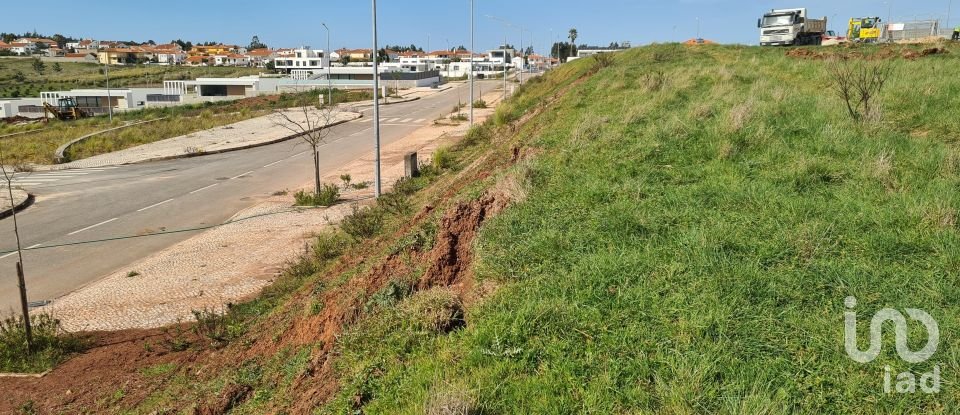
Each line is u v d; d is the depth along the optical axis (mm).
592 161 9258
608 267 5445
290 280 10148
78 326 9398
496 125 25078
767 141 9477
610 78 22922
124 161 27859
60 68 148875
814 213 6477
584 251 5996
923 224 5977
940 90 12945
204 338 8227
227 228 15367
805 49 30234
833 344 4156
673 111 12969
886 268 5168
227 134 36938
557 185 8164
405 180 17453
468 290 5766
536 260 5918
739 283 4980
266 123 42656
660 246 5902
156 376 7258
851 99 12711
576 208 7211
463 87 89812
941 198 6418
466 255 6543
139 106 84812
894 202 6633
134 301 10367
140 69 153000
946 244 5492
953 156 7812
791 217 6387
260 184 21750
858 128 10141
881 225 6016
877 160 7902
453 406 3805
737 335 4336
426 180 17234
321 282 8750
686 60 28781
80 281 11914
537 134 13906
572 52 128375
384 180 21172
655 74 20891
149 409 6273
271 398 5289
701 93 15961
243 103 67500
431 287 6113
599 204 7289
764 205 6805
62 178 23875
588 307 4863
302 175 23375
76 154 30312
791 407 3646
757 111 11344
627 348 4320
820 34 39594
